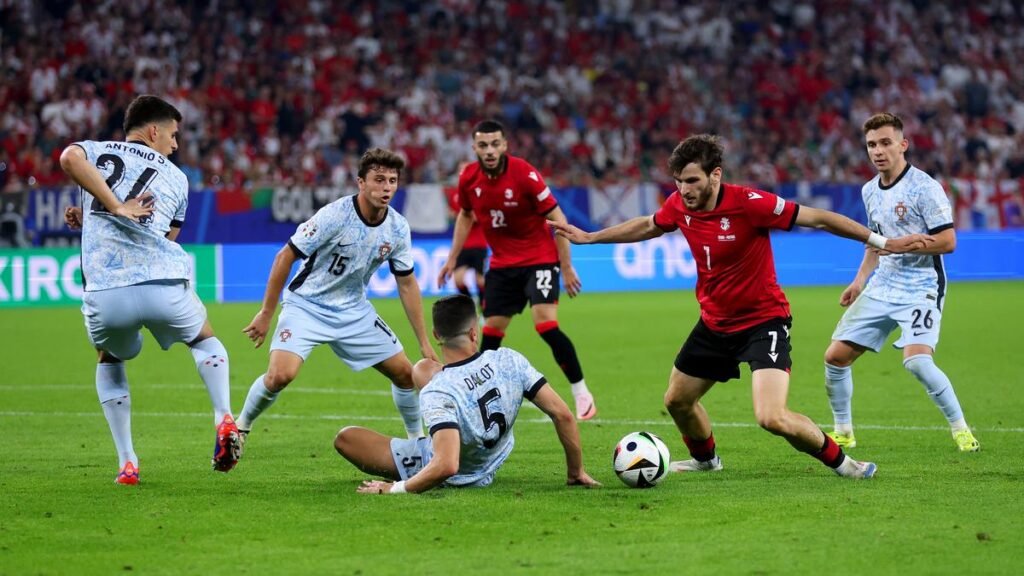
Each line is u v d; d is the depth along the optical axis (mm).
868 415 28672
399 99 87625
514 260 30781
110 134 78312
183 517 17609
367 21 93938
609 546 15625
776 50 101938
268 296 21812
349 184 75125
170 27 86438
